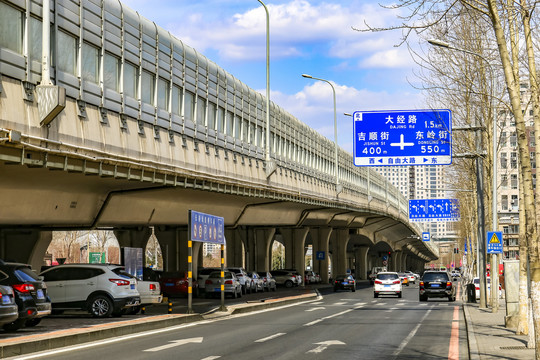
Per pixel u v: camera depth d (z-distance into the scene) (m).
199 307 36.53
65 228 40.25
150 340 20.31
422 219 71.69
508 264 24.41
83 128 28.66
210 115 45.44
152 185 36.44
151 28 36.66
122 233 56.88
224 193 45.28
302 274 86.62
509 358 15.02
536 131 13.59
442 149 33.53
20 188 29.78
